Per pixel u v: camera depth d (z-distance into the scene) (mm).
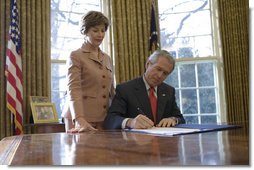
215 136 849
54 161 503
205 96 3965
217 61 3949
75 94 1539
